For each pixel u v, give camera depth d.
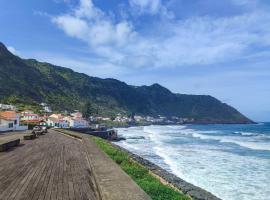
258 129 152.00
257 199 18.27
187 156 39.75
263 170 28.36
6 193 8.74
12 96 167.88
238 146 55.41
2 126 60.66
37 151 21.27
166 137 87.44
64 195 8.47
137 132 126.12
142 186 11.55
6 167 13.76
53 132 57.34
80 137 35.78
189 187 17.55
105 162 12.02
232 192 19.94
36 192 8.84
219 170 28.33
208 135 96.00
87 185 9.80
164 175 20.70
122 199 5.96
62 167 13.76
